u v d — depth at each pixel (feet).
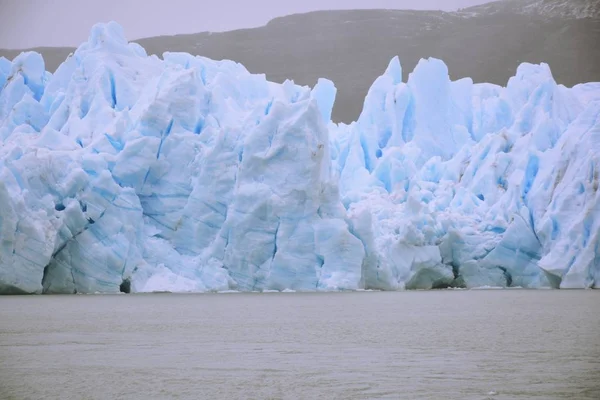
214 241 149.48
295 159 146.82
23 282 135.13
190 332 83.30
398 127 192.13
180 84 159.33
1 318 99.76
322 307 118.32
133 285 145.07
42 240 134.72
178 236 153.38
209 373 56.85
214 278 146.30
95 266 142.20
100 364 61.05
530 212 162.09
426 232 159.94
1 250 132.36
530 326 88.48
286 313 107.65
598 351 67.56
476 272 162.61
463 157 183.32
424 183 178.09
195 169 155.22
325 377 55.11
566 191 154.51
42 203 137.59
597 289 160.35
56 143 152.76
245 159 148.66
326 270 144.66
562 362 61.31
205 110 163.22
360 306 119.75
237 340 76.18
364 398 48.14
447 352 67.15
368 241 148.25
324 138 150.61
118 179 150.71
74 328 87.40
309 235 145.28
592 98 198.29
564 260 149.18
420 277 164.66
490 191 170.19
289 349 69.36
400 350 68.44
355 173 179.01
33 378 55.06
